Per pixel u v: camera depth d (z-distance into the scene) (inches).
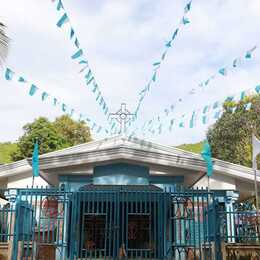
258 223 381.1
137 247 517.0
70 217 438.9
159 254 407.2
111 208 405.7
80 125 1421.0
